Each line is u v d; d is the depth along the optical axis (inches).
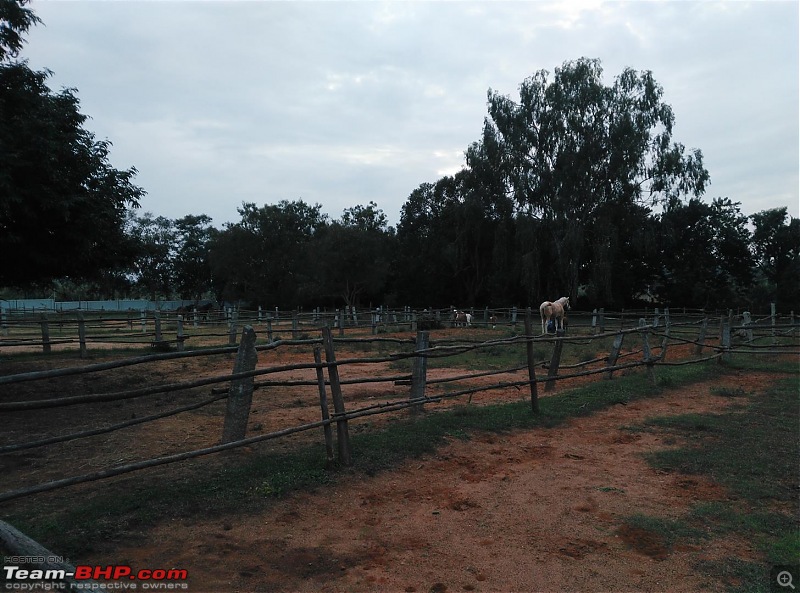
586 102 1552.7
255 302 2393.0
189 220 2984.7
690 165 1567.4
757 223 1911.9
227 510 168.4
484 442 255.9
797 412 319.6
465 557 146.4
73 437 155.7
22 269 407.5
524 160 1601.9
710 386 414.6
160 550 143.3
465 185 1855.3
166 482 187.8
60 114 375.9
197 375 455.2
